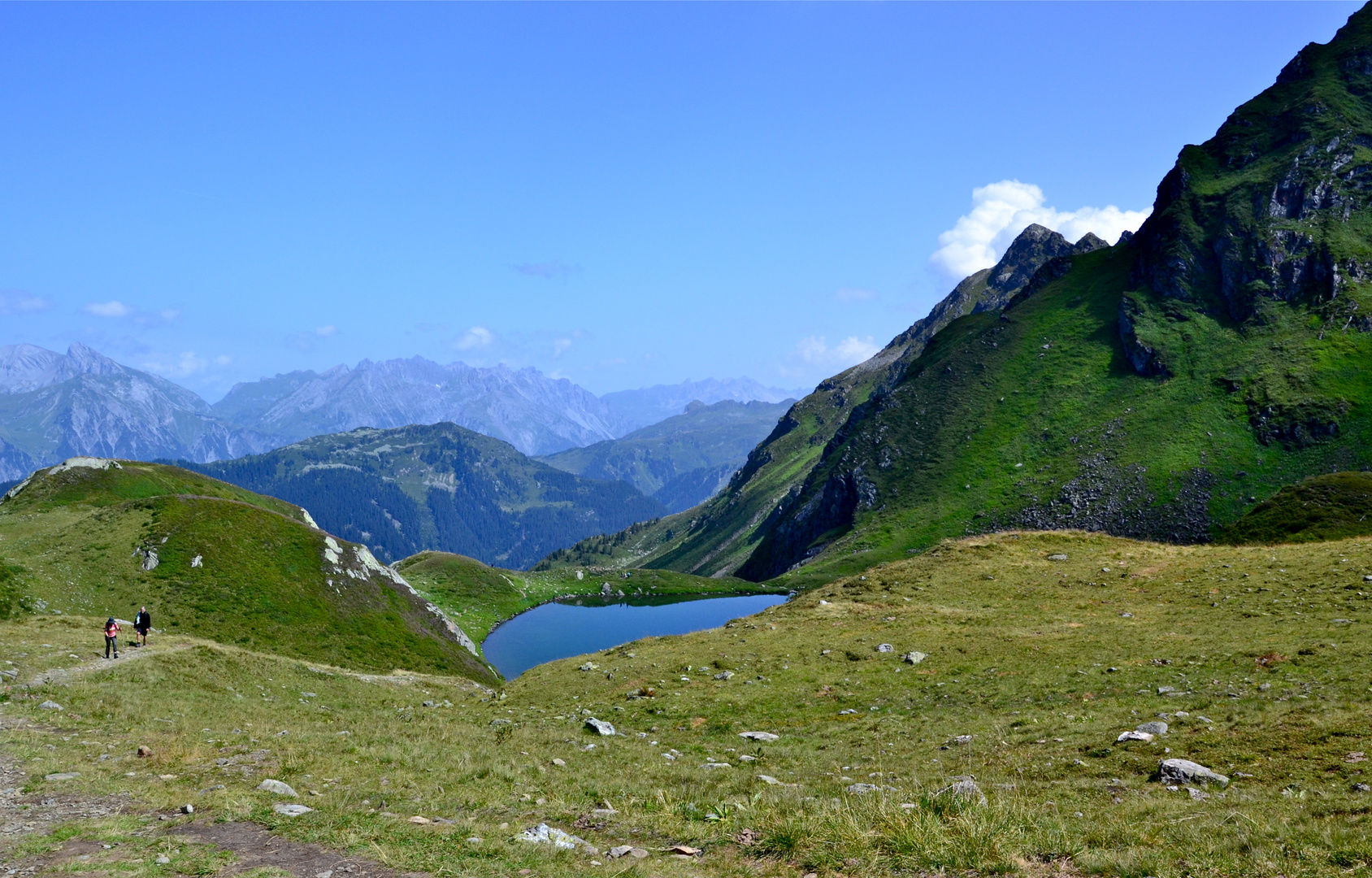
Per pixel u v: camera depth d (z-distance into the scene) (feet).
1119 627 150.10
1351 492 290.56
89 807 58.85
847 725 111.86
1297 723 76.07
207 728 99.55
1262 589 160.35
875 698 126.00
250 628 298.15
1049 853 45.80
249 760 75.36
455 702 172.86
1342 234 654.53
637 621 540.52
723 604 596.29
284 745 84.89
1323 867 40.11
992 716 105.50
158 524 331.77
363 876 45.27
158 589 296.30
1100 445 636.48
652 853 50.57
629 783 72.49
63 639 153.58
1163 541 525.34
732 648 173.68
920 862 45.16
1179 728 82.74
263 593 322.75
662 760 89.56
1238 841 44.70
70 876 44.65
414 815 58.23
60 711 98.07
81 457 442.50
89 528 324.39
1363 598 140.56
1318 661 103.91
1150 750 75.61
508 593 632.79
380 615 361.30
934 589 205.57
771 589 634.84
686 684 149.28
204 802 59.57
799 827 51.52
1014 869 43.37
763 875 45.19
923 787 67.82
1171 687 104.58
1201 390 635.66
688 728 121.08
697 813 59.98
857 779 77.25
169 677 133.28
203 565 317.42
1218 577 177.47
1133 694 105.60
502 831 54.24
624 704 140.77
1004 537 247.91
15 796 61.31
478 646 468.34
